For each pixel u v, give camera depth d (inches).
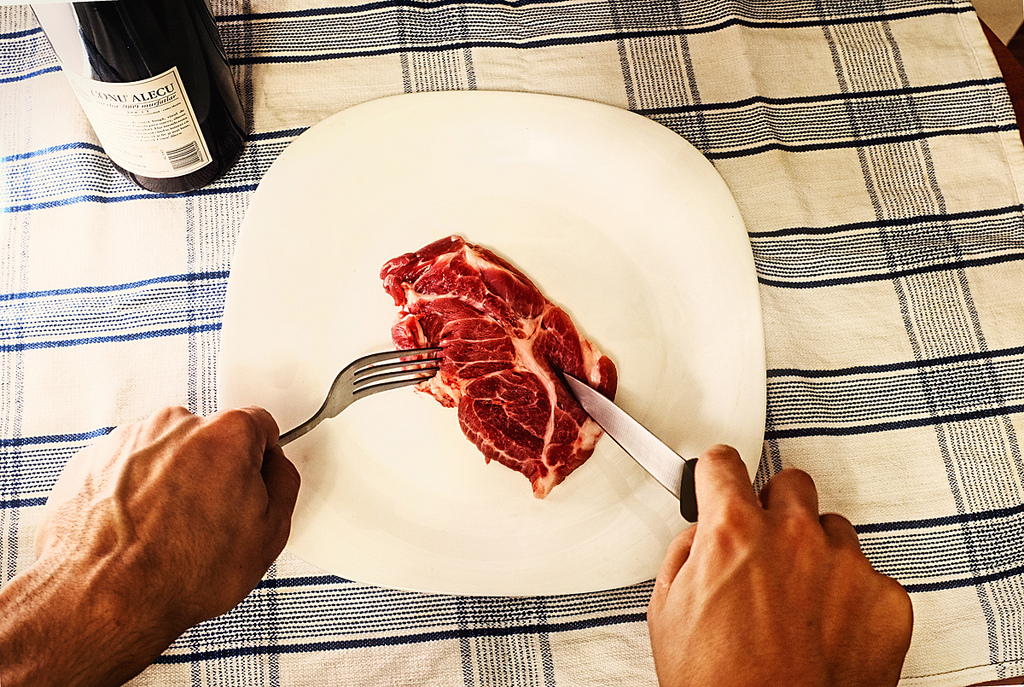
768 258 41.6
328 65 43.6
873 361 40.1
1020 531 37.7
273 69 43.3
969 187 43.3
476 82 44.1
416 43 44.3
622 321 38.8
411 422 36.6
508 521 35.3
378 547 34.2
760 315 37.3
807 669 22.1
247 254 37.0
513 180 40.1
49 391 37.9
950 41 46.1
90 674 25.0
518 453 36.2
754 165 43.1
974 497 38.1
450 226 39.6
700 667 22.7
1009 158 43.8
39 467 36.9
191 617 28.0
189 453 28.4
